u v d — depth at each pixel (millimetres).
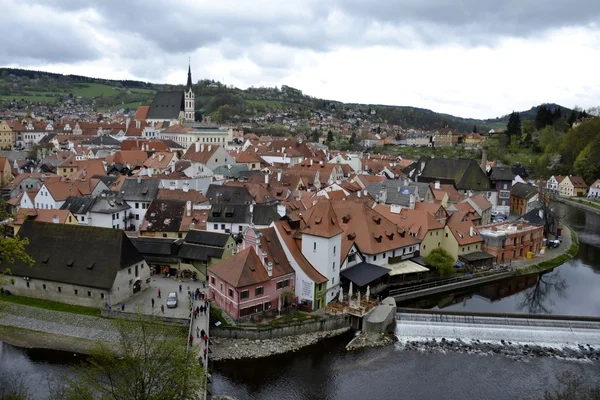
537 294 106625
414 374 72125
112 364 55469
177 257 100500
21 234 94750
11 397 56719
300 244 91062
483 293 107562
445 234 116312
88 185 149875
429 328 84562
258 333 78750
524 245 126312
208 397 64875
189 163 175750
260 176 165000
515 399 66375
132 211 134500
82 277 86938
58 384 65812
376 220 106438
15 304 87188
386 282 101062
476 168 181500
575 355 78875
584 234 163750
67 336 79875
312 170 187000
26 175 175625
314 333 82438
